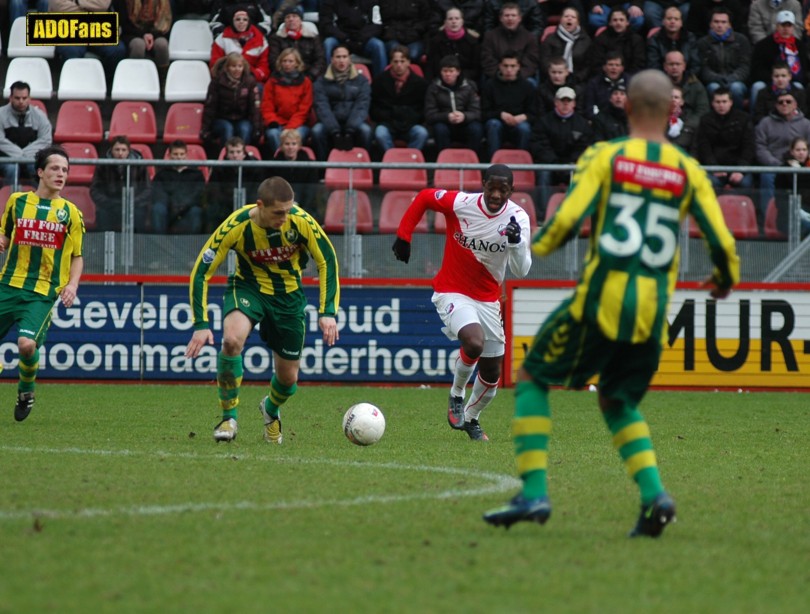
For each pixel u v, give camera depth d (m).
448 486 22.91
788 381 50.19
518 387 18.09
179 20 68.94
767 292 49.91
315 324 50.09
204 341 28.53
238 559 16.19
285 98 57.44
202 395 44.53
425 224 49.03
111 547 16.80
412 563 16.09
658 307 17.22
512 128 56.97
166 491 21.61
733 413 40.94
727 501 21.88
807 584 15.45
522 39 59.88
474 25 62.69
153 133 61.91
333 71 57.28
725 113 54.62
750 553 17.23
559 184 48.91
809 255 49.47
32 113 55.41
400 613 13.59
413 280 49.38
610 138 55.25
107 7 63.84
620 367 17.92
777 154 55.69
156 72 64.50
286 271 29.00
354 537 17.75
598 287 17.14
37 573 15.25
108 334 49.78
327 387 49.62
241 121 57.25
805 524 19.59
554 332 17.69
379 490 22.23
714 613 13.91
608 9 65.00
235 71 56.81
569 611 13.80
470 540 17.66
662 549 17.31
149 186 48.59
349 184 48.69
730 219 49.28
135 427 33.53
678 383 50.16
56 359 49.97
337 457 27.34
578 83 60.03
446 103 57.06
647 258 17.20
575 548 17.23
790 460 28.39
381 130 56.78
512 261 32.19
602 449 29.84
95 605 13.77
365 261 49.28
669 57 57.59
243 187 48.50
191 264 49.16
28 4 67.31
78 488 21.81
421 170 48.78
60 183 33.88
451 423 33.28
